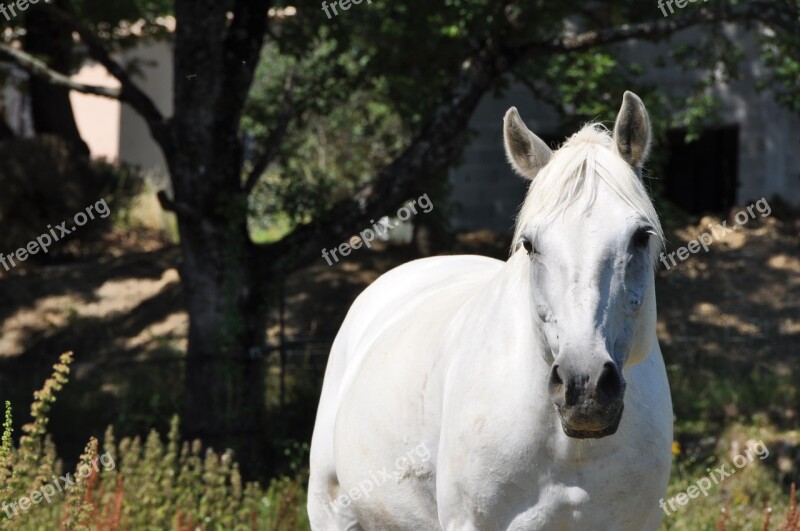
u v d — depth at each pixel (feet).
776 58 38.65
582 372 10.72
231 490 26.94
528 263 12.94
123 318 48.03
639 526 13.00
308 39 35.94
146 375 40.22
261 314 34.40
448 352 14.16
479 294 14.46
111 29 46.91
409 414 14.62
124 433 33.99
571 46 33.91
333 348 18.75
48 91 64.13
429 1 35.42
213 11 32.09
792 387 37.14
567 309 11.05
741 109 63.16
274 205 40.96
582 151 11.93
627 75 50.37
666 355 41.16
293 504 26.25
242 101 33.42
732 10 32.63
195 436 32.63
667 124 40.40
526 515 12.77
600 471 12.43
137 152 97.76
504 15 34.09
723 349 41.93
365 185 34.91
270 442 33.12
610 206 11.50
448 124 34.06
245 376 33.35
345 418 15.99
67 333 46.68
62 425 34.24
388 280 18.56
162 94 97.30
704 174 65.00
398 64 37.06
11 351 45.93
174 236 65.87
